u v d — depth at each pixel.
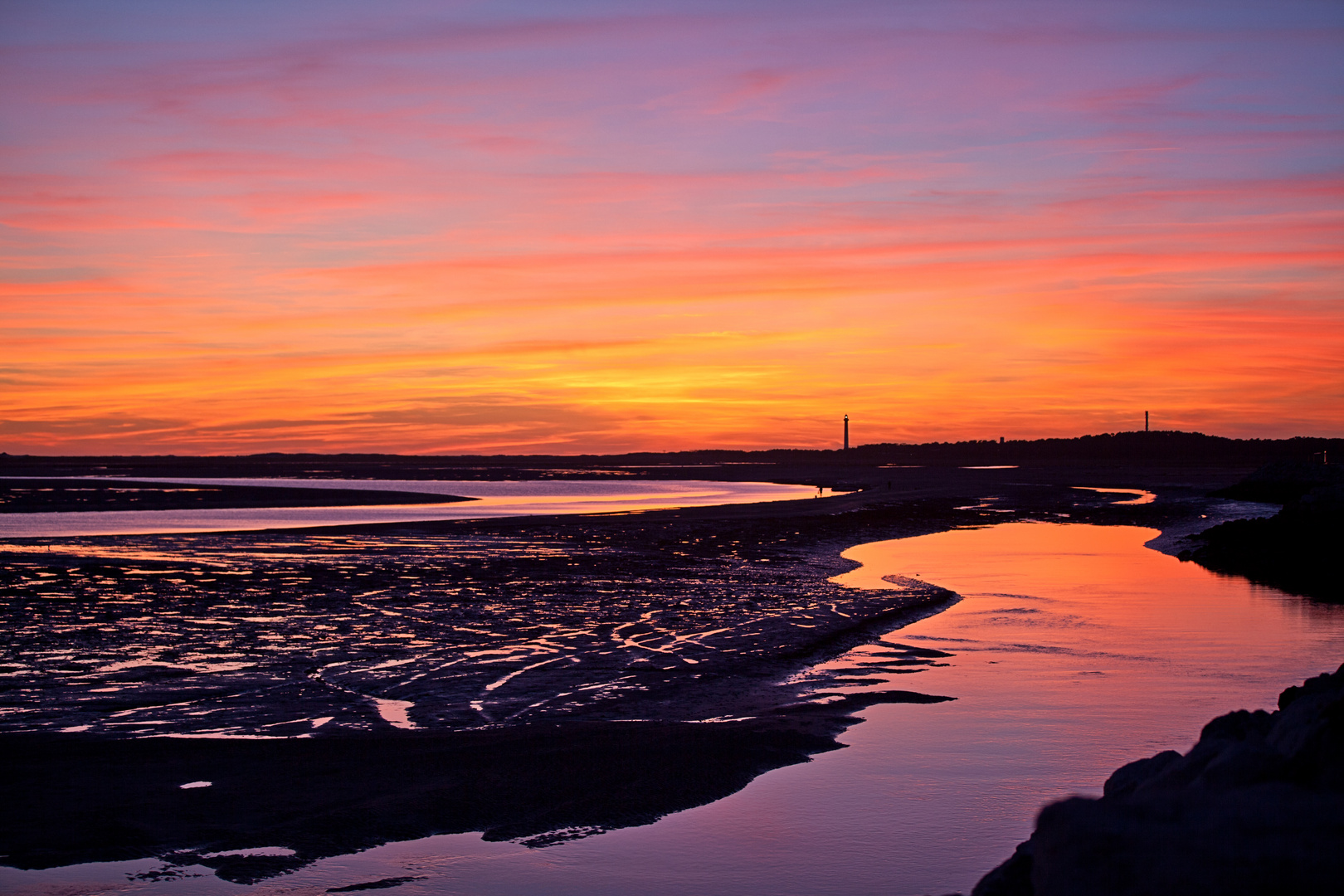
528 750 8.75
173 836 6.56
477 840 6.65
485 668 13.14
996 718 10.23
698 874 6.18
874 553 30.70
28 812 6.98
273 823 6.84
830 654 14.15
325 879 6.00
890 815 7.25
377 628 16.20
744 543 33.25
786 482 122.38
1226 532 32.22
